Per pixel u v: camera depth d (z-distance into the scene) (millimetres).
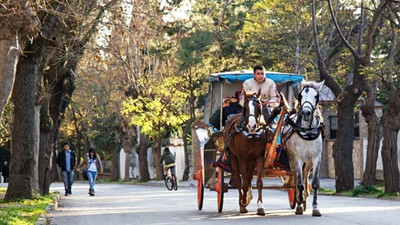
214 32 42281
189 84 49781
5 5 15656
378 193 27250
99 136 73438
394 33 27469
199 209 19406
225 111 17734
